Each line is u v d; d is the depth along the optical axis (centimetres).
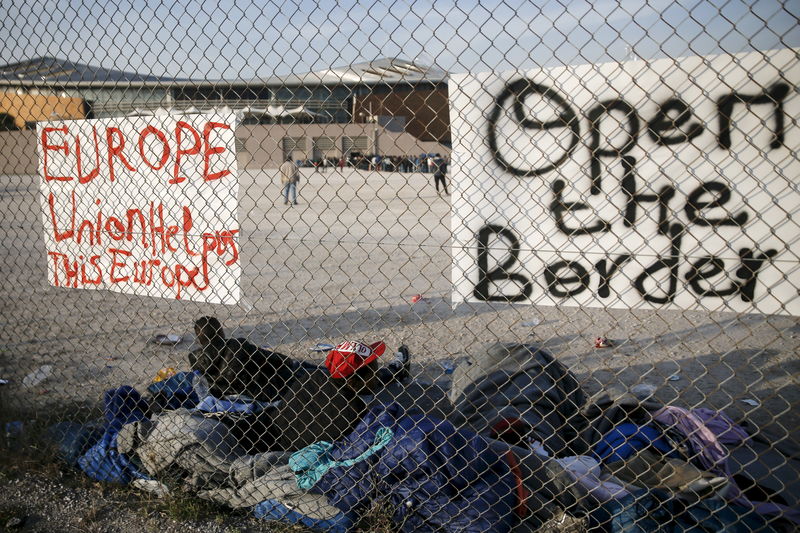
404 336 607
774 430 366
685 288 243
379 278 846
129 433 354
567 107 250
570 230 257
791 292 228
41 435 390
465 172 271
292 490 308
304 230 1261
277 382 434
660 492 283
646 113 238
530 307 689
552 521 291
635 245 248
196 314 688
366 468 301
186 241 355
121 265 378
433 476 292
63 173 390
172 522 315
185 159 348
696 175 235
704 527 266
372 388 351
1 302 723
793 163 221
